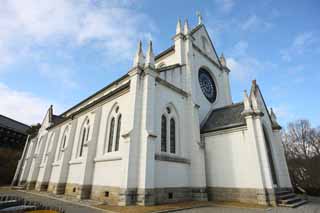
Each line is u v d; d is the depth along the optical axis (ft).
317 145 137.28
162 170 49.65
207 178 61.21
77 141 73.51
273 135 68.49
